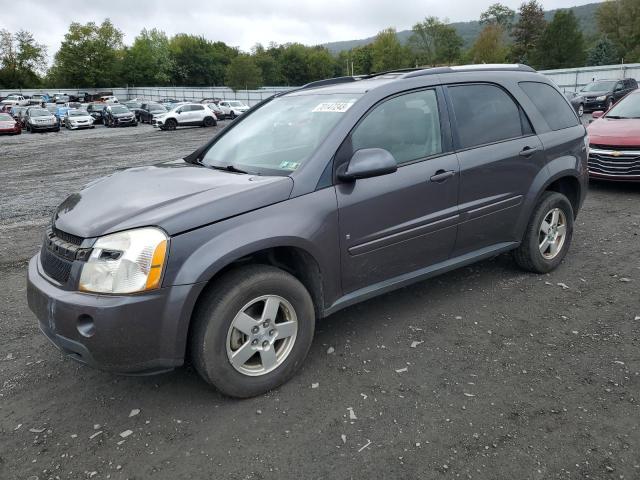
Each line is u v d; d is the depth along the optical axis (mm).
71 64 83562
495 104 4164
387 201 3387
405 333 3680
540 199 4441
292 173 3143
